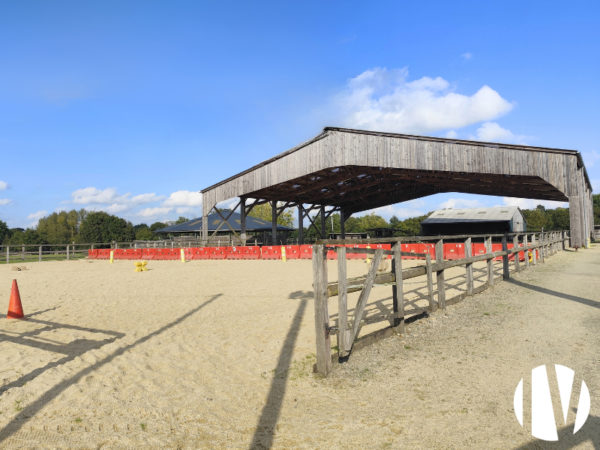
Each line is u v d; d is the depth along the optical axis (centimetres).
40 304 841
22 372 408
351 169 2500
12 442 270
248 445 265
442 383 364
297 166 2469
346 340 432
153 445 267
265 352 479
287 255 2436
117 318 686
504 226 4622
